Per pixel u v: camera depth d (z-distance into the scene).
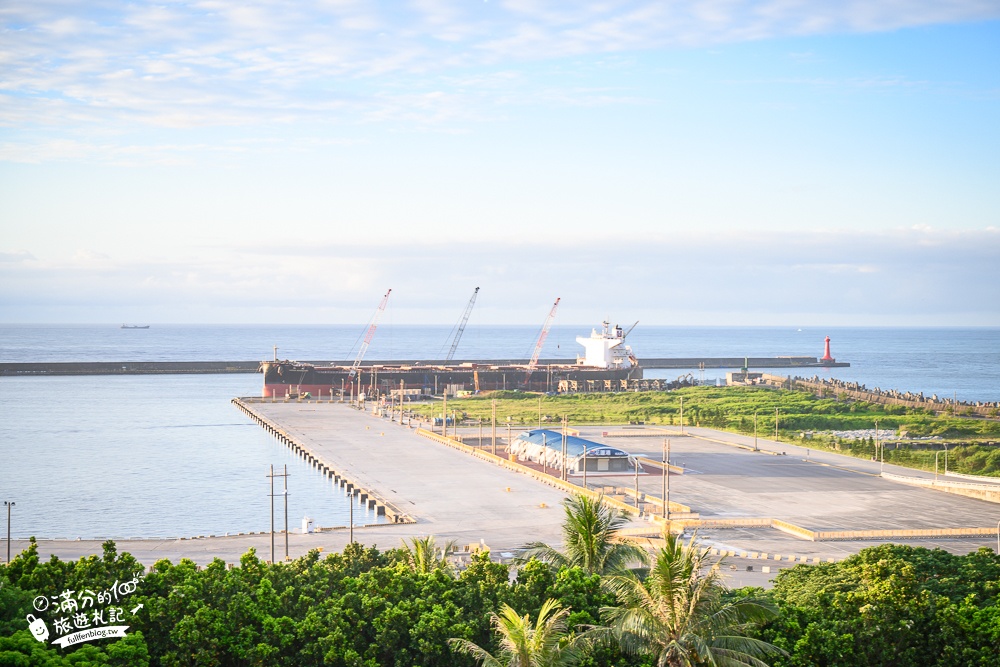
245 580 69.44
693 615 58.03
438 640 63.88
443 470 178.00
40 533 134.75
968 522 136.75
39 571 65.88
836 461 198.62
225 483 176.25
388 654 65.19
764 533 129.00
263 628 64.31
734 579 103.94
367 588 68.75
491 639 64.31
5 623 58.59
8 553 107.06
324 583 70.56
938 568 80.62
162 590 67.06
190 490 169.00
